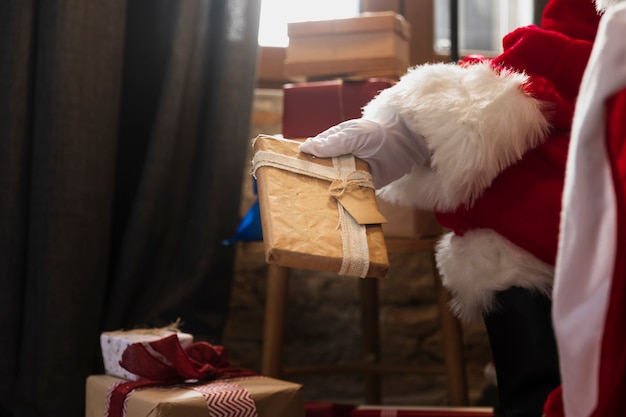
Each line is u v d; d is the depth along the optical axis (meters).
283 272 1.94
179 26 2.02
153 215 2.00
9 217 1.91
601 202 1.05
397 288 2.37
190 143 2.07
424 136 1.34
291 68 2.00
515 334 1.32
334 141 1.36
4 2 1.92
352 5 2.39
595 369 1.04
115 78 1.97
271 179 1.31
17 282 1.91
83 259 1.92
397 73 1.97
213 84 2.07
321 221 1.29
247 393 1.40
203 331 2.07
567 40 1.35
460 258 1.36
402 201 1.44
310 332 2.36
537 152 1.33
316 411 1.71
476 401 2.30
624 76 1.03
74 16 1.91
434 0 2.40
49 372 1.88
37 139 1.91
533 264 1.29
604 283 1.04
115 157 1.99
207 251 2.03
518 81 1.32
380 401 2.20
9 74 1.91
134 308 2.02
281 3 2.38
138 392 1.41
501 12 2.50
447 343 1.91
